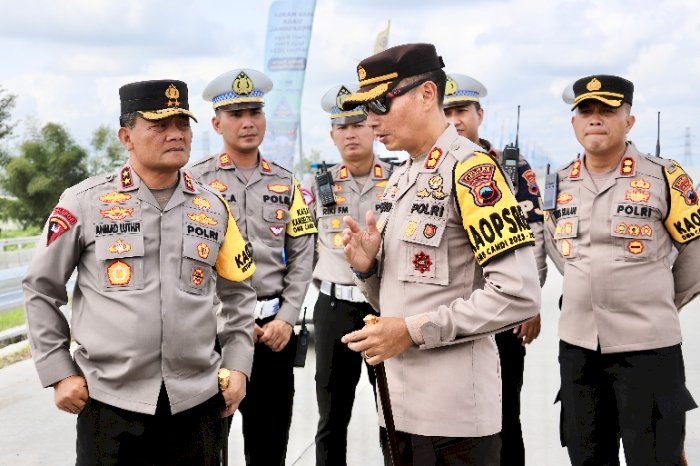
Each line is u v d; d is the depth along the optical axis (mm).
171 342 2586
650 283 3379
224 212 2854
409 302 2398
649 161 3482
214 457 2742
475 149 2373
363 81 2457
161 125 2590
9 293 12078
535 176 4008
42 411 5570
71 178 30719
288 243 3912
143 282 2582
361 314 4098
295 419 5352
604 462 3537
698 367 6363
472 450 2377
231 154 3871
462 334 2273
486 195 2275
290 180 3949
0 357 7363
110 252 2574
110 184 2652
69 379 2574
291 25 9398
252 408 3793
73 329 2625
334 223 4340
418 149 2463
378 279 2559
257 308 3760
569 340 3539
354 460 4512
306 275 3881
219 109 3811
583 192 3557
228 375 2781
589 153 3553
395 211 2482
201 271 2693
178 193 2703
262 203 3826
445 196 2355
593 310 3447
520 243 2242
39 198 30266
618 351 3391
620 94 3420
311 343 7340
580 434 3531
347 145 4363
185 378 2639
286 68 9430
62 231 2586
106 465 2576
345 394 4105
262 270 3779
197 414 2672
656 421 3357
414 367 2404
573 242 3541
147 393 2559
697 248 3383
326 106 4457
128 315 2555
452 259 2367
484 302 2252
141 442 2594
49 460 4641
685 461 3498
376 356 2295
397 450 2385
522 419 5188
